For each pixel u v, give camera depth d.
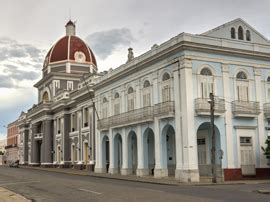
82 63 57.34
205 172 27.19
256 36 29.83
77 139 46.69
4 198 14.71
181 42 25.20
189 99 25.03
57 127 53.97
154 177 27.64
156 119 27.92
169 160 29.84
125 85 33.09
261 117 27.78
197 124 25.08
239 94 27.28
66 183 22.84
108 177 29.67
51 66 57.44
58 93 53.38
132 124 30.98
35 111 60.69
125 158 32.69
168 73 27.09
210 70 26.28
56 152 53.88
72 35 59.88
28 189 19.39
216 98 25.94
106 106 37.09
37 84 62.12
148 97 29.55
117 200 13.40
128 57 35.16
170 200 13.02
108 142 37.94
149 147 31.77
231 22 28.75
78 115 46.28
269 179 26.48
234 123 26.56
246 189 18.23
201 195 14.87
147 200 13.15
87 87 40.66
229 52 26.94
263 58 28.53
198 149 28.12
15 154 82.06
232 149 26.11
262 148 26.45
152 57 28.41
